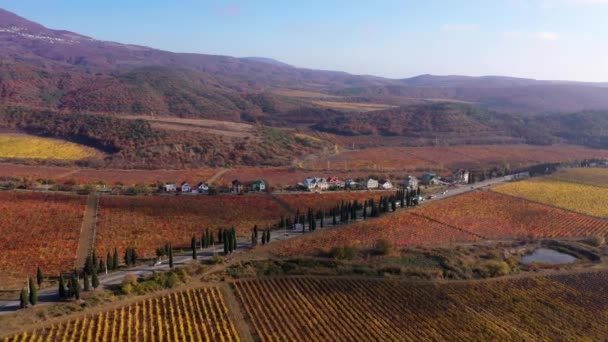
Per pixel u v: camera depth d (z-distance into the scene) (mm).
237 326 83188
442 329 86875
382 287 102062
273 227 135750
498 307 96375
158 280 95812
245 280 101625
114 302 87750
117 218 137250
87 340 74625
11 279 96625
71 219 133750
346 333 83438
